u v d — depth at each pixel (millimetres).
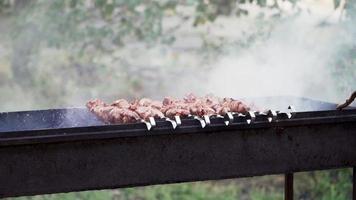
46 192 3014
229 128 3254
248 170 3371
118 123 3145
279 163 3434
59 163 3018
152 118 3113
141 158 3152
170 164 3209
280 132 3408
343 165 3588
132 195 6723
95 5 7152
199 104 3484
